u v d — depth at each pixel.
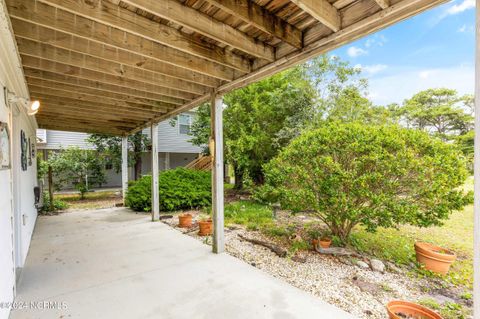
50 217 6.11
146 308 2.22
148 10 1.78
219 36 2.17
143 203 6.69
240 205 6.79
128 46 2.32
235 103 7.73
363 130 3.47
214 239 3.60
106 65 2.89
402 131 3.38
